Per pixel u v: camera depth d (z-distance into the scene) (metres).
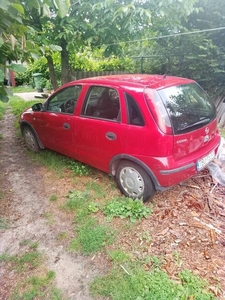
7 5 1.68
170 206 2.95
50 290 2.03
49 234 2.65
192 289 1.92
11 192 3.46
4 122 7.01
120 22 4.39
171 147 2.56
